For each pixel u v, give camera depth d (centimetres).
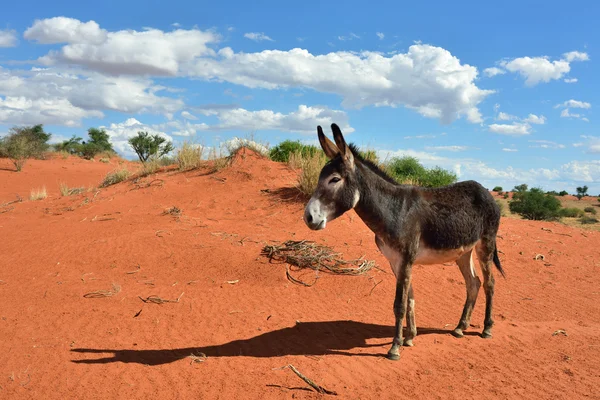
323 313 750
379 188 573
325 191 543
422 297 861
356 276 896
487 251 652
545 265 1091
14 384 496
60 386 494
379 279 895
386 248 584
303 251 970
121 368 538
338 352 593
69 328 662
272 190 1412
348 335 659
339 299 815
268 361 560
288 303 785
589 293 921
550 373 535
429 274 976
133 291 815
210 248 1005
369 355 584
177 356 574
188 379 510
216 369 536
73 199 1563
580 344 637
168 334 648
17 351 581
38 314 712
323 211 540
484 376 526
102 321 689
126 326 673
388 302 812
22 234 1157
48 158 4259
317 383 499
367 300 817
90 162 4453
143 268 930
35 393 479
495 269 1038
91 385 496
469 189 636
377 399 468
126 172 1912
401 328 574
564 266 1093
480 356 589
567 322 750
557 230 1444
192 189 1474
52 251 1019
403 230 568
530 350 612
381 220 568
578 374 532
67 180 3019
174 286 843
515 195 3903
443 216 589
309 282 870
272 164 1633
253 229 1140
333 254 973
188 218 1227
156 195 1447
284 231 1127
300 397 469
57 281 859
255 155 1697
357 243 1075
